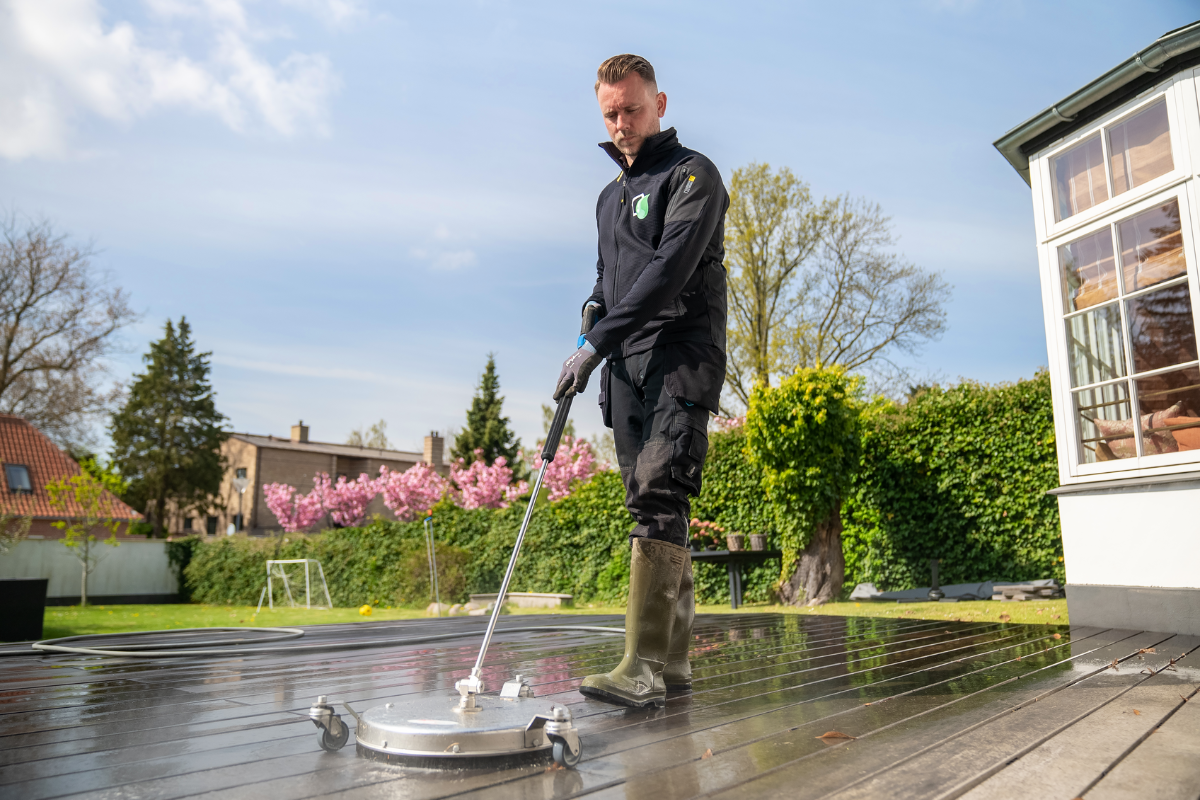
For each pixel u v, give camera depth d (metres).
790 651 2.72
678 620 1.89
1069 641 2.98
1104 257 4.07
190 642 3.37
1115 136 4.08
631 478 1.86
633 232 1.87
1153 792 0.98
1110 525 3.71
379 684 2.02
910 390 17.80
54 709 1.64
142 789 1.01
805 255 18.77
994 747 1.21
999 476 7.97
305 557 16.22
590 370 1.64
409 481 17.55
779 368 18.00
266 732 1.39
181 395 30.66
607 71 1.87
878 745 1.23
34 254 22.59
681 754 1.19
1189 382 3.63
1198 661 2.31
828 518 8.51
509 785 1.03
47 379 23.19
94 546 18.19
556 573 11.72
